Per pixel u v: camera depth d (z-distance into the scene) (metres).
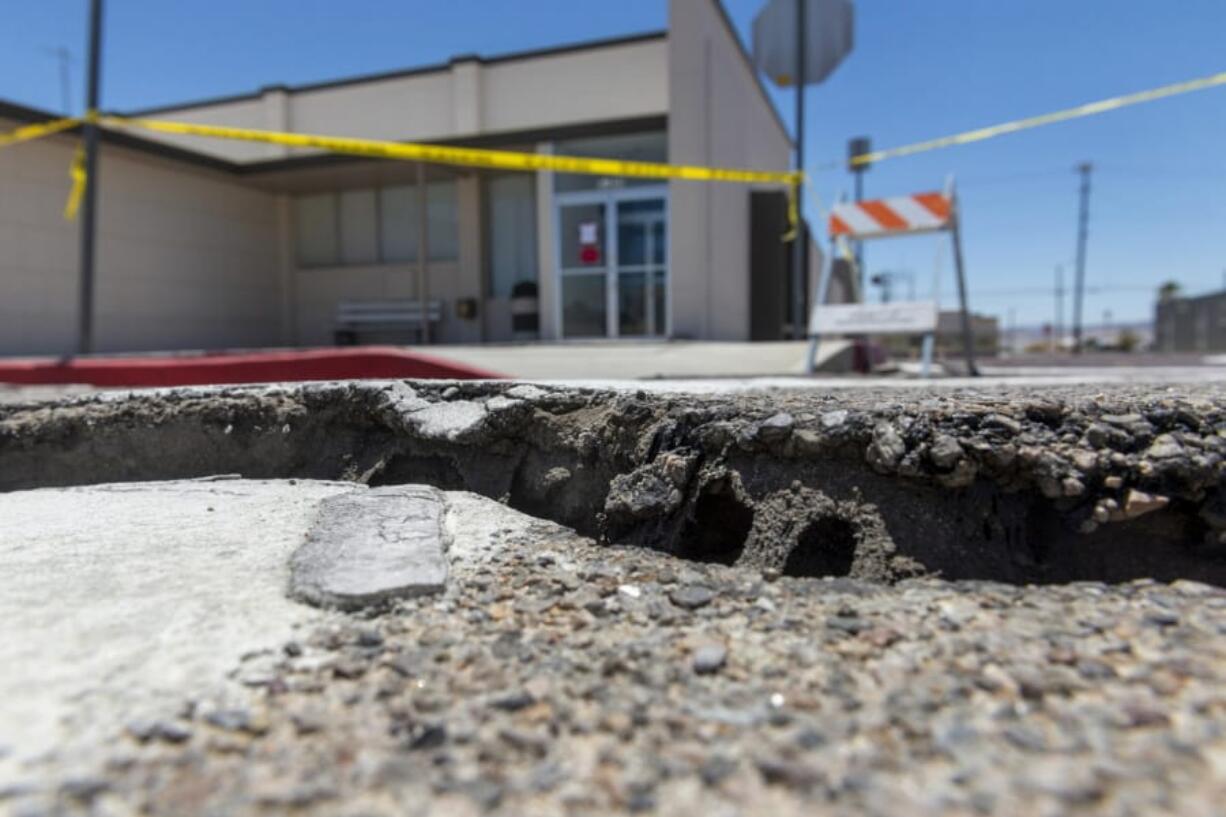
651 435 2.71
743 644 1.81
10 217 10.22
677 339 10.53
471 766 1.35
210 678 1.61
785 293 14.62
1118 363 12.73
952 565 2.23
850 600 2.07
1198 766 1.30
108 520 2.71
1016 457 2.27
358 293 13.98
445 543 2.42
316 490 3.09
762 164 15.53
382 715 1.50
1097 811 1.20
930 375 6.35
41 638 1.75
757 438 2.52
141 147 11.51
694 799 1.26
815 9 10.52
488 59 12.23
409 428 3.14
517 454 3.05
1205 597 2.02
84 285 8.98
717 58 11.07
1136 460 2.27
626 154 11.01
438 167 12.41
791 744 1.40
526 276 13.04
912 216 6.39
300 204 14.42
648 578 2.25
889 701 1.53
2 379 6.82
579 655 1.77
